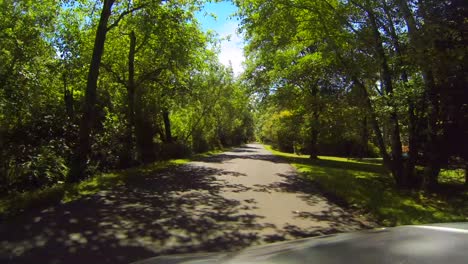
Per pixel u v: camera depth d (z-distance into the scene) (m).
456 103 12.85
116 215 8.49
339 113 18.00
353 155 46.94
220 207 9.91
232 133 72.12
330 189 13.68
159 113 27.19
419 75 14.59
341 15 15.27
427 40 11.60
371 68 14.77
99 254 5.80
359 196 11.95
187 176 16.88
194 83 30.05
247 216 8.93
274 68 29.12
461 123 13.05
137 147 21.83
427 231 2.51
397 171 15.90
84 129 14.17
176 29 19.86
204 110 39.06
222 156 35.22
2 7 18.08
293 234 7.40
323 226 8.20
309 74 19.52
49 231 7.00
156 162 23.89
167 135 31.22
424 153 14.67
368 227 8.22
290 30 16.58
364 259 2.08
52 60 21.34
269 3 15.65
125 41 23.11
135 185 13.42
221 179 16.19
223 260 2.49
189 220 8.29
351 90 16.78
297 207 10.35
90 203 9.78
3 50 17.30
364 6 14.34
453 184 16.98
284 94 29.59
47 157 13.83
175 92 25.64
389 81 15.23
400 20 14.16
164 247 6.27
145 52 23.42
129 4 19.52
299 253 2.37
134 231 7.20
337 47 15.34
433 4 12.05
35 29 19.02
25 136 15.10
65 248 6.05
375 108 15.55
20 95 16.75
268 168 22.83
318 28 15.98
